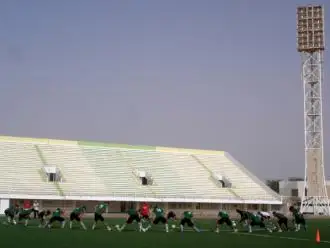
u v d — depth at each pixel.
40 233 31.53
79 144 82.75
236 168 90.69
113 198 68.56
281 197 83.06
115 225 40.69
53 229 35.56
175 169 83.69
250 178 88.00
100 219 36.94
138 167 80.62
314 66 81.50
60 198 65.12
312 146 80.62
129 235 31.55
